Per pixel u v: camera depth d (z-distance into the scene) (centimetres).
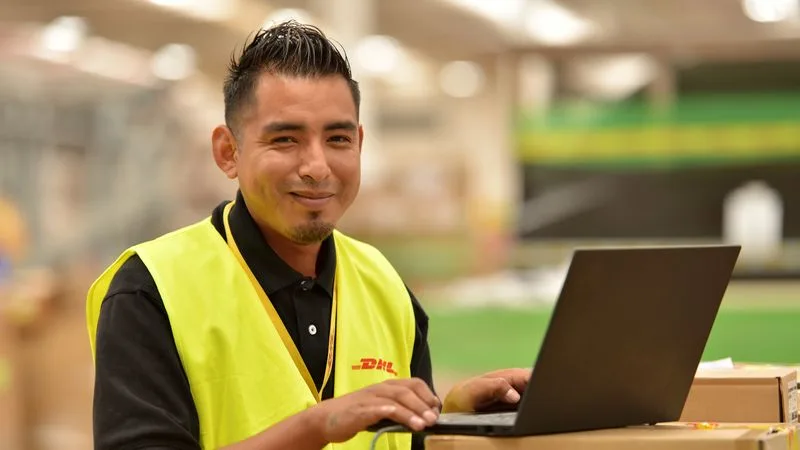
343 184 180
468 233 877
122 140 974
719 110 719
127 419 168
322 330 192
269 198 179
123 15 1234
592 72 772
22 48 967
